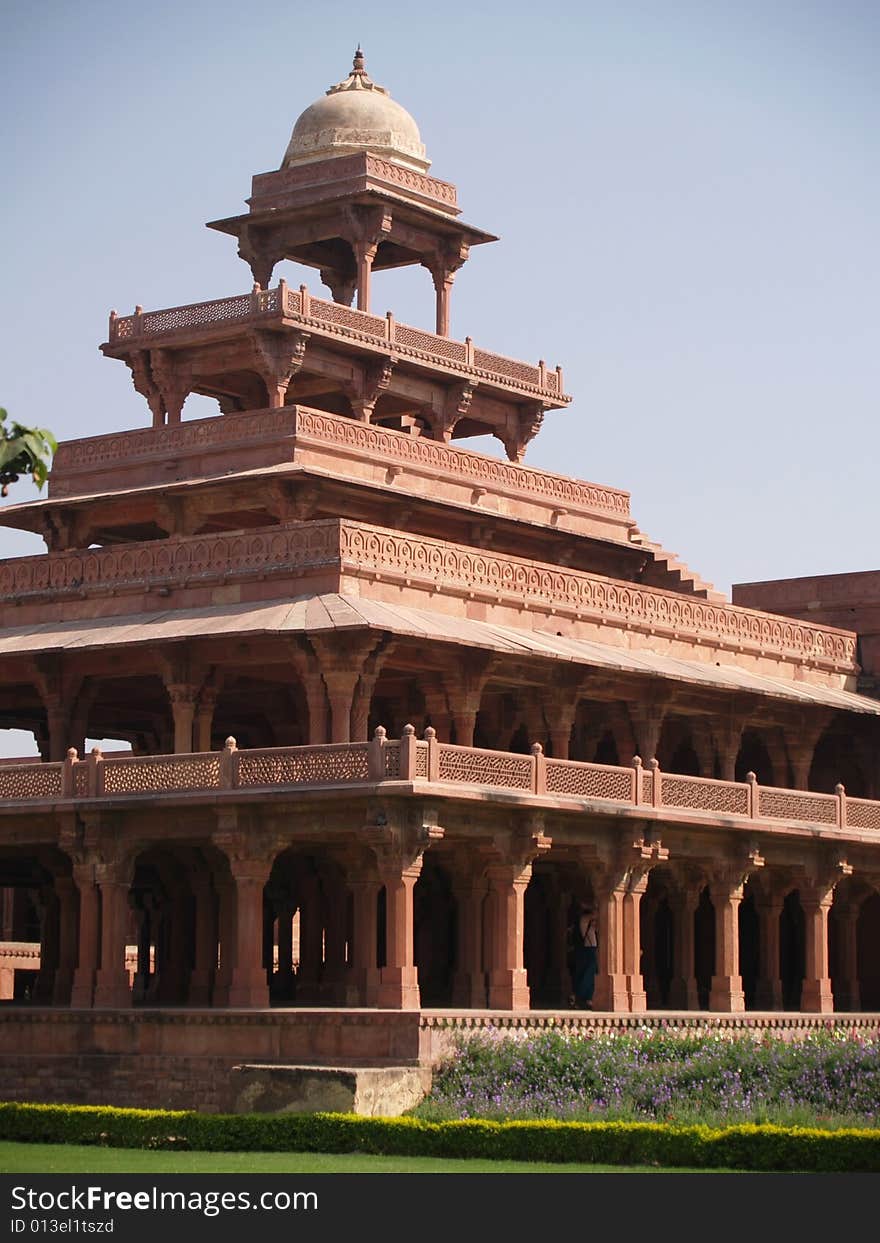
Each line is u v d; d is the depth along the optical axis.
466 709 56.62
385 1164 40.47
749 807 58.44
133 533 66.81
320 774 49.53
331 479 61.12
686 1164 40.06
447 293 72.38
